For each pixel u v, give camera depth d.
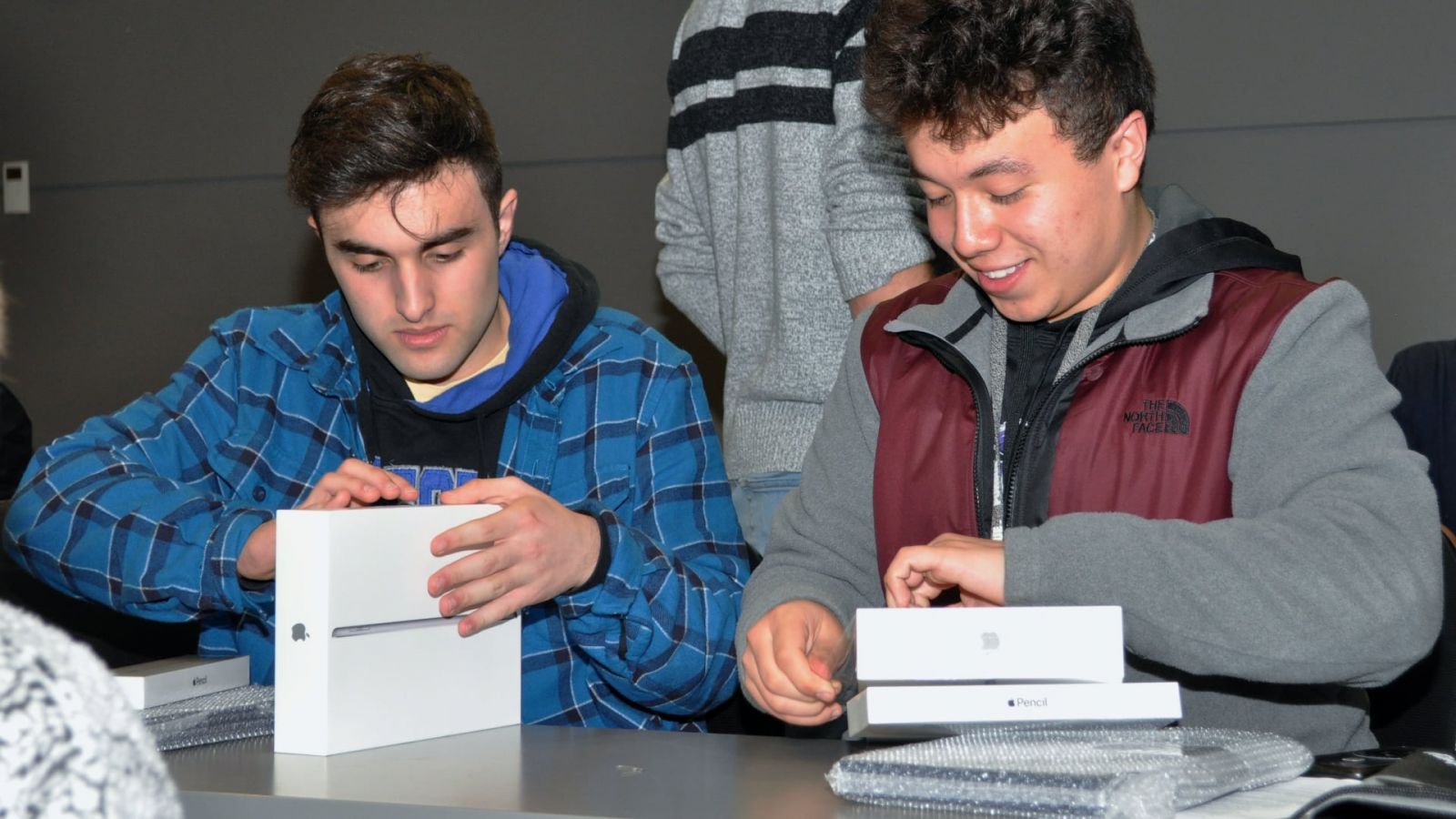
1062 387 1.21
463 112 1.30
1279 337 1.13
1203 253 1.18
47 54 3.20
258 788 0.90
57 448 1.47
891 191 1.55
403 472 1.46
